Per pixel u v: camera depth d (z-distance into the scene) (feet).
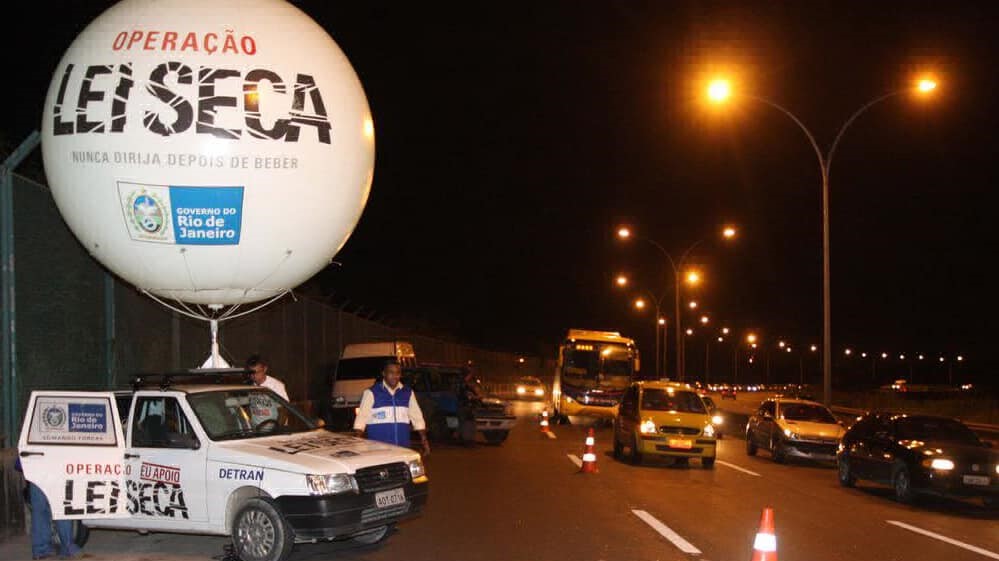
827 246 87.15
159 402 32.30
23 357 38.40
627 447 65.57
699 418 63.36
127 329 48.39
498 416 75.20
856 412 150.71
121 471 31.53
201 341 60.13
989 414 142.61
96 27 31.63
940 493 47.24
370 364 78.48
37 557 31.24
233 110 30.09
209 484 30.35
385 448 32.48
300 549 32.96
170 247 30.89
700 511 42.55
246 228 30.89
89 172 30.40
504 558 31.55
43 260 40.19
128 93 30.04
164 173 29.94
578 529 37.01
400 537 35.24
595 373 107.14
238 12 31.32
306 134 31.14
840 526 40.16
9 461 34.55
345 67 33.55
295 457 29.94
